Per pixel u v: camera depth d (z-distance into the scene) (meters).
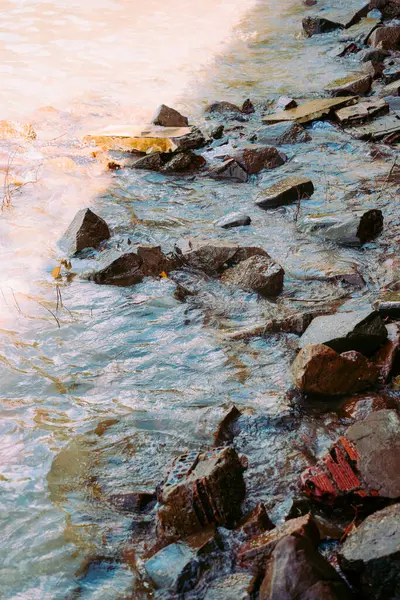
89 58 11.92
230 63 11.77
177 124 8.89
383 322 4.58
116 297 5.31
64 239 6.18
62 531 3.27
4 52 12.11
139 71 11.33
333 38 12.80
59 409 4.13
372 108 9.06
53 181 7.43
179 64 11.70
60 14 14.51
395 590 2.70
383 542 2.77
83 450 3.78
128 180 7.55
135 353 4.64
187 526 3.19
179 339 4.77
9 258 5.94
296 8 14.98
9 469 3.66
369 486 3.27
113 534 3.26
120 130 8.63
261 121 9.27
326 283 5.41
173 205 6.96
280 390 4.18
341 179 7.39
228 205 6.94
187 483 3.22
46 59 11.80
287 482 3.48
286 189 6.88
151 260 5.61
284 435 3.82
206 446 3.75
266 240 6.17
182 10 15.05
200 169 7.82
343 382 4.12
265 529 3.11
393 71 10.84
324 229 6.14
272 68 11.49
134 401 4.16
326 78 10.80
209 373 4.39
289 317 4.80
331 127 8.84
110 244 6.10
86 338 4.82
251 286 5.35
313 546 2.82
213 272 5.68
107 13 14.68
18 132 8.59
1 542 3.21
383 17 13.83
